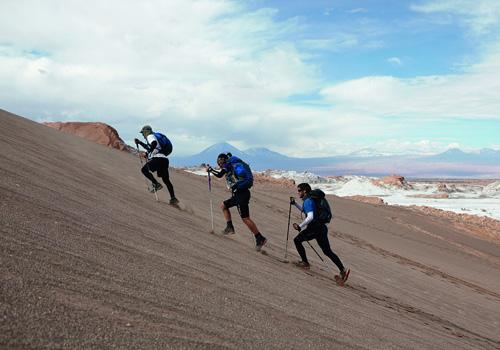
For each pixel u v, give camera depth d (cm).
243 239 1004
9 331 224
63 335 239
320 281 829
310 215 877
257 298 476
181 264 493
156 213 842
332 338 430
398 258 1788
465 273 1964
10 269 296
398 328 627
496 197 13575
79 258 376
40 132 1689
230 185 925
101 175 1147
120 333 263
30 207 494
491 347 776
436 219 4131
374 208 3616
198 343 288
